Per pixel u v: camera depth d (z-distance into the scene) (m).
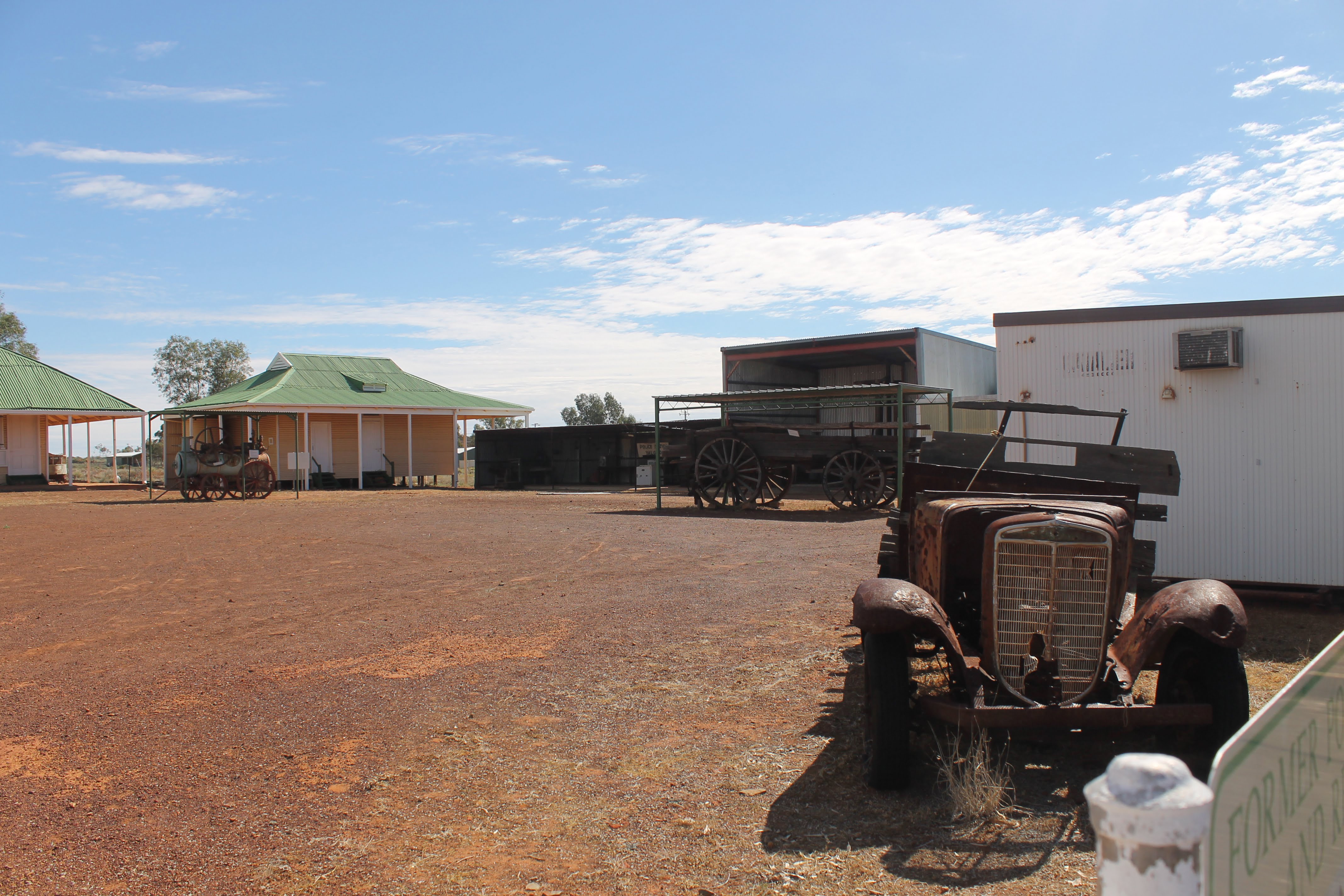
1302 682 1.72
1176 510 8.60
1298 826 1.71
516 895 3.18
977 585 4.76
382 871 3.37
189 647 7.09
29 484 31.77
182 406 32.56
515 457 32.09
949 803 3.88
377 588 9.79
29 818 3.89
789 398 18.72
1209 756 4.00
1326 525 8.00
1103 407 8.88
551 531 15.51
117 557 12.58
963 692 4.09
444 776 4.32
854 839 3.57
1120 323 8.80
